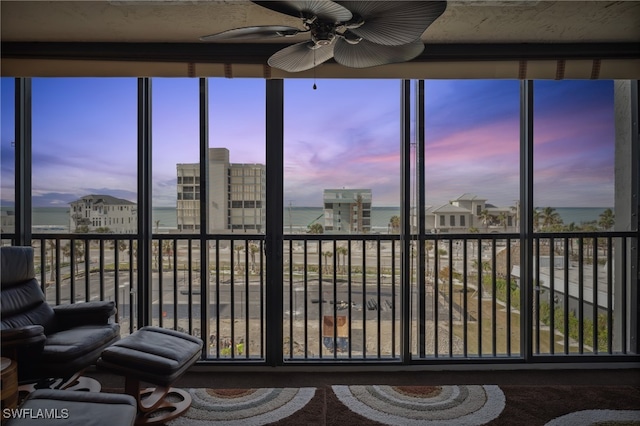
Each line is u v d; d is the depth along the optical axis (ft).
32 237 8.85
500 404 6.99
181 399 7.11
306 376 8.27
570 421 6.40
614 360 8.61
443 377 8.20
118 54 7.93
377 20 4.59
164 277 9.03
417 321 8.76
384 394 7.42
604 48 7.95
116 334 7.32
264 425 6.36
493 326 8.93
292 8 4.47
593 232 8.72
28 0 6.46
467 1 6.48
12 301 7.00
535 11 6.84
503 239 8.80
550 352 8.95
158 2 6.57
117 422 4.25
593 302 8.98
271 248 8.59
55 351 5.98
